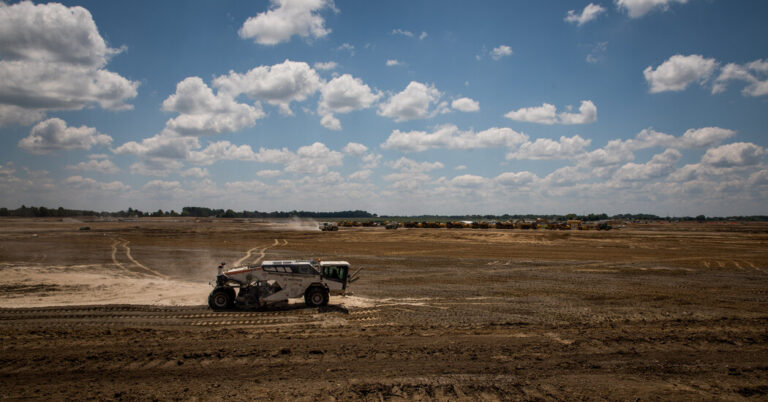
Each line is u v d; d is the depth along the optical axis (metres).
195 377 9.31
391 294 20.27
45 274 25.31
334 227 82.94
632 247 47.12
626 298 19.55
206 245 47.84
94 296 18.84
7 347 11.18
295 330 13.29
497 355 10.96
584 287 22.52
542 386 9.04
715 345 11.99
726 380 9.54
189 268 29.83
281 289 16.84
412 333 13.04
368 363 10.27
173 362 10.20
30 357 10.43
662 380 9.48
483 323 14.54
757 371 10.11
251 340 12.10
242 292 16.75
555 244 50.94
